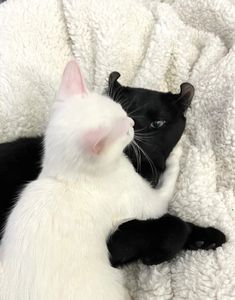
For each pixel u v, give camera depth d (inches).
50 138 12.0
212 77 15.9
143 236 12.6
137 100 14.7
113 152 11.6
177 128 14.8
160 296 12.8
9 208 13.5
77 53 18.2
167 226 12.7
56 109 12.4
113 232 12.7
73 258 11.1
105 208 12.3
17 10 17.8
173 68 17.8
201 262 12.7
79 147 11.3
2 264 11.3
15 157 14.4
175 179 14.6
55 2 18.3
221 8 18.0
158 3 19.0
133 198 13.0
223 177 15.0
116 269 12.4
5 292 11.0
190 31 18.8
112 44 17.4
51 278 10.8
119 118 11.8
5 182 14.0
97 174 12.0
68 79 12.5
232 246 12.9
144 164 14.4
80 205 11.8
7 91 16.4
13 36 17.4
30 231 11.2
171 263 13.3
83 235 11.5
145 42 18.6
